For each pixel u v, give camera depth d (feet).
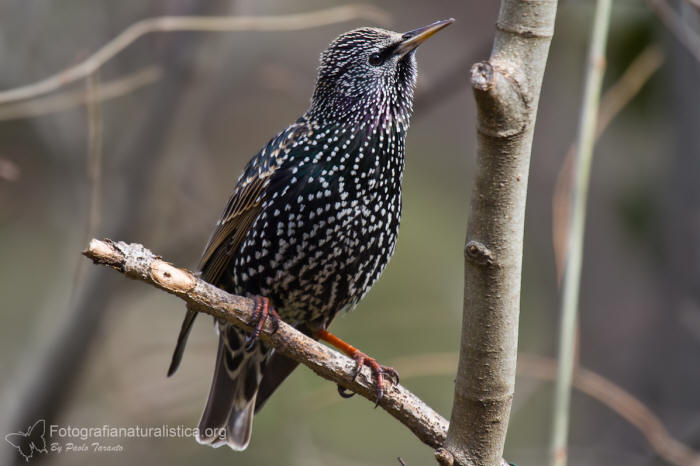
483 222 16.07
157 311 46.65
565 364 20.68
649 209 37.70
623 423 40.29
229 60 44.45
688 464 30.78
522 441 42.52
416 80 28.07
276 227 26.71
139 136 37.83
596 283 40.50
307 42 53.52
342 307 28.32
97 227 38.55
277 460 39.50
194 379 43.01
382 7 58.39
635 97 36.11
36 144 46.96
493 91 14.69
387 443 41.55
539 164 46.96
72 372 36.86
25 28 41.91
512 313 16.84
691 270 36.55
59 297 40.96
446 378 42.75
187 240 41.22
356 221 26.66
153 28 30.81
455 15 59.36
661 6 31.65
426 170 54.49
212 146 50.39
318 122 27.22
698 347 36.42
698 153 35.88
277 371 28.27
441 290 46.96
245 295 27.99
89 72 29.19
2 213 47.67
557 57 39.14
